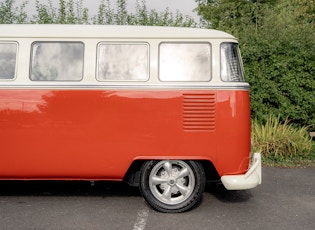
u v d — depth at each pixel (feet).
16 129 18.10
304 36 34.94
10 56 18.37
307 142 32.37
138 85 18.03
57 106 18.08
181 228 16.39
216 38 18.29
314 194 21.90
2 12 40.19
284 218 17.83
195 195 18.20
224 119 17.97
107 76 18.21
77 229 16.21
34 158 18.13
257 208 19.25
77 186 23.17
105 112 18.08
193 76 18.16
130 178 18.81
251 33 35.88
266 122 34.27
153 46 18.25
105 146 18.12
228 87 18.02
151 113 18.03
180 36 18.25
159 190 18.90
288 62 34.40
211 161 18.02
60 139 18.11
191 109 18.03
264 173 27.17
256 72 34.73
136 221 17.17
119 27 18.83
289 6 65.46
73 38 18.34
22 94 18.11
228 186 17.84
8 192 21.74
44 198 20.59
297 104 34.94
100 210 18.66
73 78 18.24
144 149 18.07
